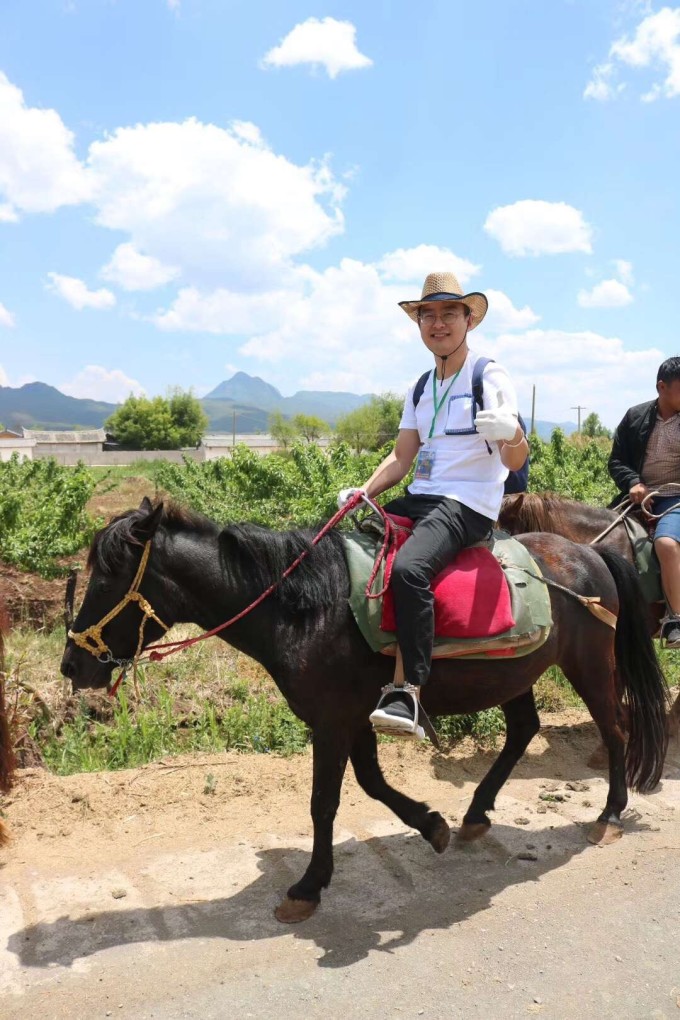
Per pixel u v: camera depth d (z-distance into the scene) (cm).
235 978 317
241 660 727
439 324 381
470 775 514
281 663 361
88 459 7181
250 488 1209
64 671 358
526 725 445
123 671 368
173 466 1597
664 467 566
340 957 331
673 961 329
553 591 417
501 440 364
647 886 387
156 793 466
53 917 355
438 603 365
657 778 463
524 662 393
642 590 486
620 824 438
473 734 568
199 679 674
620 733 449
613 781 445
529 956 332
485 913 364
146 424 9275
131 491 2470
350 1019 295
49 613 859
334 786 364
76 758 548
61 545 962
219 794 468
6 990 308
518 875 398
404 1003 304
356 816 456
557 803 479
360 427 7588
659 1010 300
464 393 380
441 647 364
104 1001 303
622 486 583
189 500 1224
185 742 579
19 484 1323
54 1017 294
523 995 309
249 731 587
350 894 379
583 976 320
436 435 387
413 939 344
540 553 436
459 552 385
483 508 378
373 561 371
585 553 449
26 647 712
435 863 409
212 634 371
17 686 590
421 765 520
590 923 356
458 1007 302
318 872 363
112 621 353
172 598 360
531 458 1528
